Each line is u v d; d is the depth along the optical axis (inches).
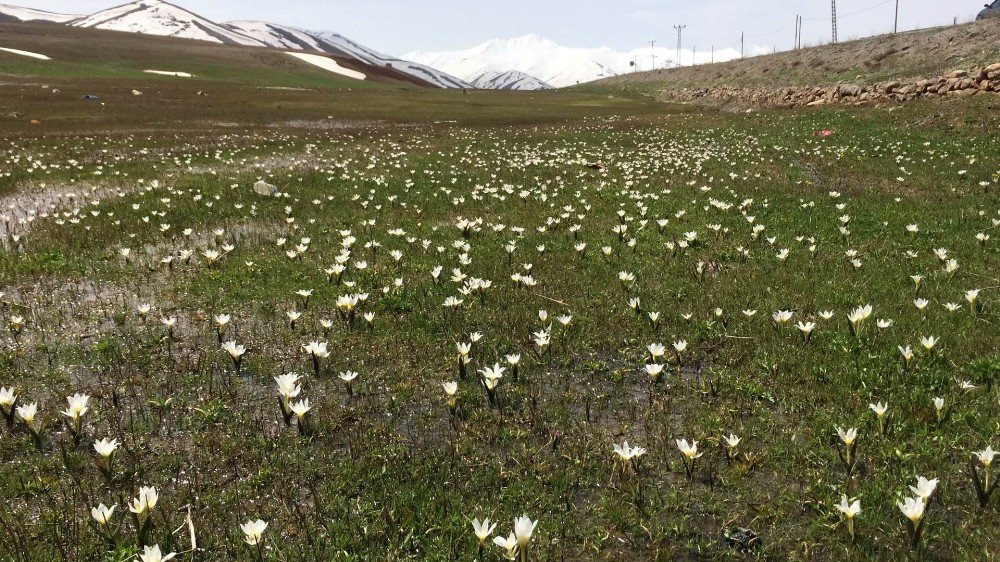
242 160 1023.6
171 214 581.3
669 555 160.6
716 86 3511.3
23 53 4069.9
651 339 301.9
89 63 4190.5
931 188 674.2
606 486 191.9
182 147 1193.4
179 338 304.0
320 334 308.7
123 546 154.8
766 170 839.1
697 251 451.5
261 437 216.4
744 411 233.1
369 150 1189.7
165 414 231.9
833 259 421.7
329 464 201.3
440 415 235.9
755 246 462.3
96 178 808.9
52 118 1694.1
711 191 700.0
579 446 210.1
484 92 5270.7
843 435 185.0
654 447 211.0
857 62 2454.5
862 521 167.3
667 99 3565.5
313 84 4717.0
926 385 239.6
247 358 281.0
